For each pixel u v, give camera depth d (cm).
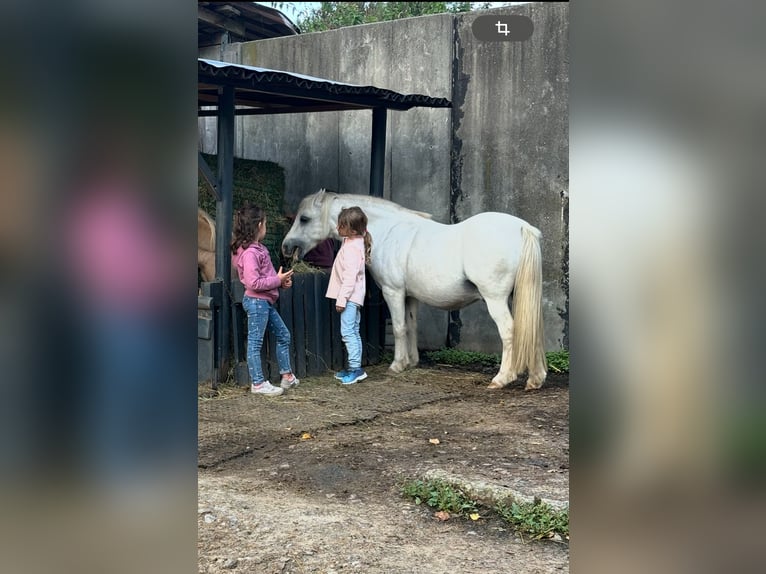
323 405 420
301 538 226
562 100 560
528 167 575
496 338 585
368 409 411
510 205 583
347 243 485
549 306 570
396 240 513
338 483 287
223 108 443
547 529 234
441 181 610
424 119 614
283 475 297
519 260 458
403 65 621
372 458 320
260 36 768
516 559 216
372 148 561
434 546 225
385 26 627
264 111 587
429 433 364
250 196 568
